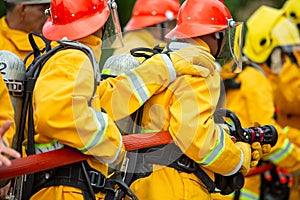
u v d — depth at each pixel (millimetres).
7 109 6422
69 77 6551
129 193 7074
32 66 6816
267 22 11812
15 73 6680
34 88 6676
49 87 6520
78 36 6969
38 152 6781
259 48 11789
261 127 8125
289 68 11992
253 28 11844
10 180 6867
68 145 6574
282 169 11547
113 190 6953
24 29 9469
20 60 6754
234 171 7555
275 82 12039
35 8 9383
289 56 11945
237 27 7871
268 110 10891
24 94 6750
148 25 11070
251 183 11500
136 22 11141
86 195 6809
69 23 7008
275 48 11844
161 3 11148
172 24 11180
